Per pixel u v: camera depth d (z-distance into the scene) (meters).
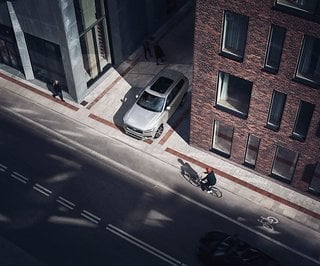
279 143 31.59
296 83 27.70
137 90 40.03
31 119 38.22
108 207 33.50
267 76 28.36
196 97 32.34
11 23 37.25
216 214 33.09
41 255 31.53
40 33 36.53
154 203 33.66
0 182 34.78
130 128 36.38
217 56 29.09
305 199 33.56
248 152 33.97
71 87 38.62
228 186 34.31
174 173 35.09
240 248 30.22
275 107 29.95
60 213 33.28
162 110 36.53
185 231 32.38
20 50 38.62
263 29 26.45
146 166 35.50
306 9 24.78
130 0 39.62
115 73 41.19
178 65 41.69
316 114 28.52
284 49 26.66
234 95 31.03
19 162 35.75
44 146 36.59
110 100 39.38
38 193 34.22
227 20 27.34
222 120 32.66
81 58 37.56
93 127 37.72
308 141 30.23
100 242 32.00
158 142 36.72
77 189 34.38
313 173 32.09
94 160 35.84
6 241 32.12
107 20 38.81
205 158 35.78
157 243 31.91
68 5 34.03
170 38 43.88
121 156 36.03
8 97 39.66
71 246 31.83
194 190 34.22
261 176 34.69
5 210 33.47
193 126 34.59
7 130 37.56
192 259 31.23
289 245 31.69
